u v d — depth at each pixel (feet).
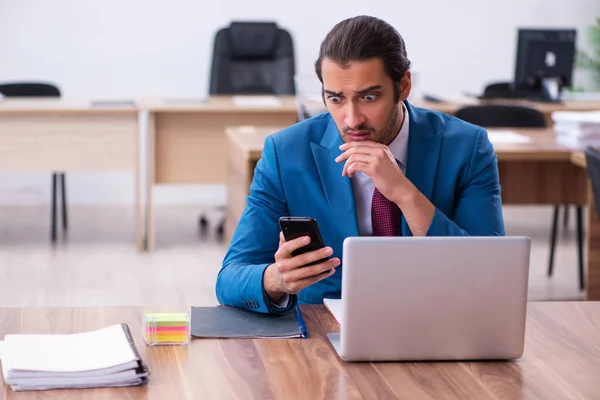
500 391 5.77
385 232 7.83
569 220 24.26
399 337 6.18
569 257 20.08
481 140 8.00
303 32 26.27
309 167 7.87
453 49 27.07
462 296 6.16
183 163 21.13
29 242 21.01
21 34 25.11
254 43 23.56
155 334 6.49
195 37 25.85
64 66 25.43
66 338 6.29
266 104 21.13
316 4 26.18
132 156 20.13
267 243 7.89
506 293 6.19
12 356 5.90
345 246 6.04
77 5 25.21
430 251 6.08
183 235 22.11
